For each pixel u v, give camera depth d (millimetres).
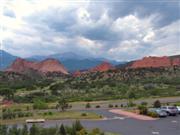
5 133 33438
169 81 128125
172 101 80688
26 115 59812
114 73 161000
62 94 103125
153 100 86000
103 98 95875
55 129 34656
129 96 95062
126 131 41438
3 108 73000
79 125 37188
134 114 61094
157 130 42250
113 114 61625
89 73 171625
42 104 74500
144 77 147125
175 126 45781
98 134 35406
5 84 131625
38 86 129000
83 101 92625
